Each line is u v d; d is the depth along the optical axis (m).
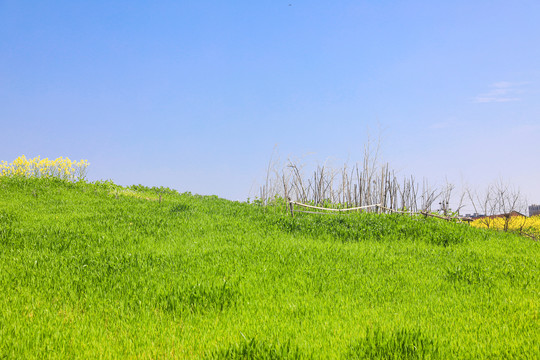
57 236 9.48
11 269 6.96
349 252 8.98
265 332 4.69
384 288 6.64
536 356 4.15
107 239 9.38
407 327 4.70
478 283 7.07
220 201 20.72
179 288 5.98
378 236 11.43
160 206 15.18
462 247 10.41
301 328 4.85
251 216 13.69
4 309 5.28
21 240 9.05
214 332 4.71
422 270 7.94
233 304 5.63
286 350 4.08
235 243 9.69
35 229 10.30
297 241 10.11
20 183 19.34
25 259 7.62
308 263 8.03
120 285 6.38
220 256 8.27
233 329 4.79
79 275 6.84
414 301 6.11
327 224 12.43
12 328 4.71
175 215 13.17
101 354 4.14
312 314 5.41
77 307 5.58
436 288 6.80
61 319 5.09
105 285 6.38
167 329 4.83
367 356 4.12
